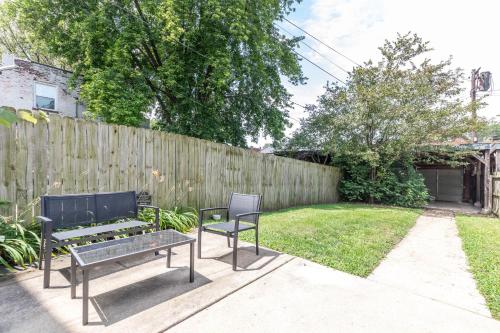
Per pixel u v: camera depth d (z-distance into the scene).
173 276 2.71
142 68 10.44
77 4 9.28
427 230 5.62
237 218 2.97
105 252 2.18
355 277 2.83
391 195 10.52
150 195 4.48
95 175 4.00
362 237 4.43
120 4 9.04
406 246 4.20
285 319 2.02
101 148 4.07
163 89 10.75
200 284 2.55
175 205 5.16
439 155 10.91
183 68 9.85
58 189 3.61
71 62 10.22
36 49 14.09
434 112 9.38
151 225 3.31
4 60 11.17
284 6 10.85
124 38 8.77
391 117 9.54
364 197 11.23
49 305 2.10
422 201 10.23
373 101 9.38
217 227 3.22
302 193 9.13
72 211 3.00
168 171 5.04
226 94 11.80
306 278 2.77
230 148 6.42
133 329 1.83
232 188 6.46
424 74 9.85
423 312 2.18
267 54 10.56
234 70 10.39
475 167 12.08
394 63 10.35
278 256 3.39
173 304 2.17
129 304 2.15
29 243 3.04
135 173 4.52
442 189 14.60
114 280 2.58
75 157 3.79
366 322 2.02
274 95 12.14
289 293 2.44
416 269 3.15
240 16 8.52
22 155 3.31
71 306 2.10
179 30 8.50
